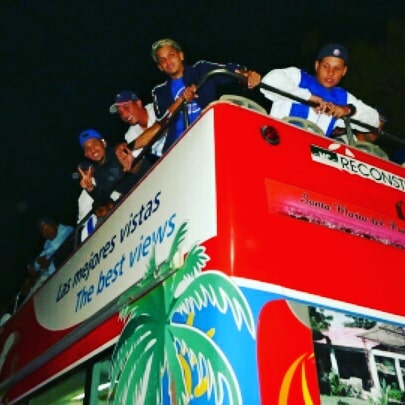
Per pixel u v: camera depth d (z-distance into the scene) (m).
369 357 2.48
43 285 5.18
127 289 3.10
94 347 3.45
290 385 2.21
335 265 2.63
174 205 2.85
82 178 5.55
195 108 4.46
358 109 4.43
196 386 2.23
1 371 5.94
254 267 2.38
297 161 2.83
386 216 3.00
